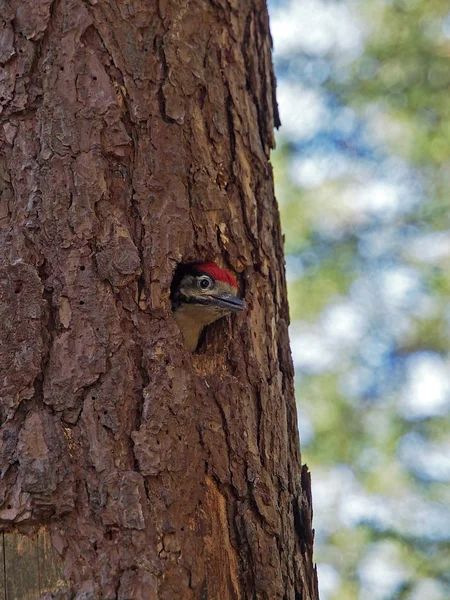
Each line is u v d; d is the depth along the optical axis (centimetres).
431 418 1520
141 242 729
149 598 618
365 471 1468
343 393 1541
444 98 1538
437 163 1566
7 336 673
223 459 706
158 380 686
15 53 748
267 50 907
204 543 671
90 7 761
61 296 691
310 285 1568
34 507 632
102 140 736
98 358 677
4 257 697
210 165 792
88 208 714
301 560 745
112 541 632
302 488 784
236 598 677
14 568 625
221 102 815
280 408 778
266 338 803
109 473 647
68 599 614
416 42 1542
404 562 1332
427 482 1438
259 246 818
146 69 771
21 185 721
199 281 804
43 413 658
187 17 808
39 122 736
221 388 728
